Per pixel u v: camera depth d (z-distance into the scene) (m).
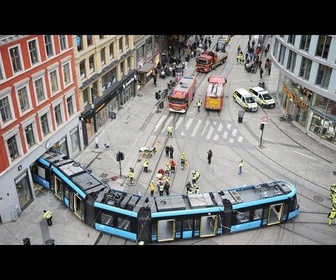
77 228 27.61
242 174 34.00
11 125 26.52
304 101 39.78
